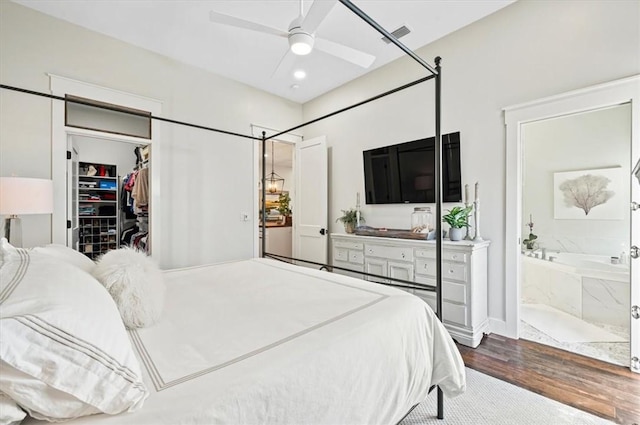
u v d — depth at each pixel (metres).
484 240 2.81
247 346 1.01
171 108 3.34
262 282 1.88
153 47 3.12
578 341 2.63
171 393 0.74
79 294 0.81
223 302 1.51
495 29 2.77
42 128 2.55
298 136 4.65
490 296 2.83
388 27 2.87
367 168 3.84
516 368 2.20
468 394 1.90
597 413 1.71
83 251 4.38
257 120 4.15
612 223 3.27
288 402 0.83
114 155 4.68
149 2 2.46
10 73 2.42
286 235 6.01
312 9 1.61
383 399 1.11
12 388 0.60
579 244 3.49
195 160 3.54
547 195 3.73
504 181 2.74
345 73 3.79
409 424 1.63
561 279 3.35
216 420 0.70
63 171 2.65
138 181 4.03
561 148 3.62
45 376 0.62
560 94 2.40
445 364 1.41
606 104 2.23
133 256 1.41
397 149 3.51
